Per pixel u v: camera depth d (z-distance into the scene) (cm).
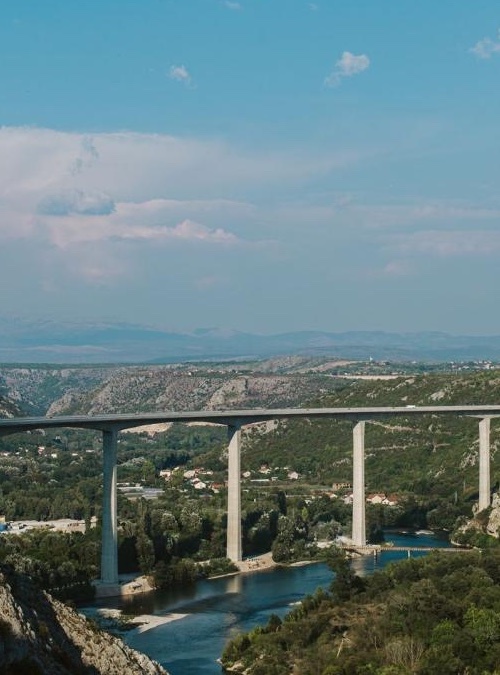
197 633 18625
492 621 15288
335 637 16462
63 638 9325
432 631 15325
